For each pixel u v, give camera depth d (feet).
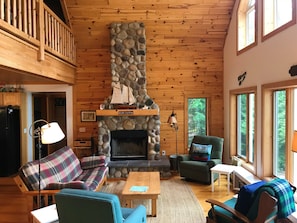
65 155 16.10
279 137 15.01
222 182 19.03
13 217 13.48
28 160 22.79
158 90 23.48
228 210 9.87
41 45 14.32
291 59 12.30
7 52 11.05
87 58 23.26
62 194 8.40
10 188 18.22
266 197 9.06
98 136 21.86
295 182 13.42
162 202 15.29
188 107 23.76
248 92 18.19
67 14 20.70
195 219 13.09
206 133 23.89
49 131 11.18
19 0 11.98
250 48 17.21
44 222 9.30
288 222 10.82
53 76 17.19
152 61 23.27
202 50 23.26
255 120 16.57
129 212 10.16
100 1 19.86
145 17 21.24
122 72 21.81
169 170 20.45
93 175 15.83
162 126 23.61
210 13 20.92
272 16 15.08
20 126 21.76
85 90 23.44
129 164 20.49
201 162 19.22
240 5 19.06
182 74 23.43
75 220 8.46
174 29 22.00
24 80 20.49
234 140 21.44
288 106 13.61
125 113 21.18
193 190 17.34
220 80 23.56
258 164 16.22
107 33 22.33
